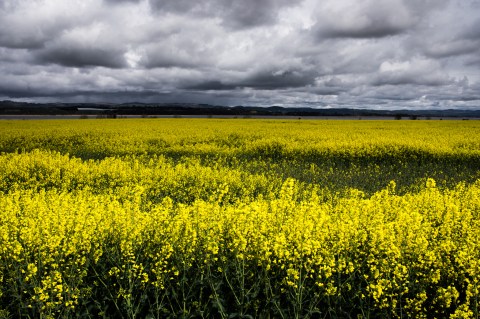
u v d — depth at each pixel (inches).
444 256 246.2
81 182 564.7
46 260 234.5
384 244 238.7
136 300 236.1
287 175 652.1
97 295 241.0
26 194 416.5
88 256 260.5
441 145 924.6
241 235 243.0
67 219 279.7
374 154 821.9
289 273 208.2
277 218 283.4
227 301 232.1
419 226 268.2
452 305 218.5
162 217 276.1
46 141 1168.8
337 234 252.7
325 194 494.0
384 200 368.5
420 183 593.3
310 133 1304.1
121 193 446.6
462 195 437.4
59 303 218.4
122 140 1094.4
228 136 1227.2
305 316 204.8
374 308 212.4
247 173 609.0
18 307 224.8
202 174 569.9
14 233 270.7
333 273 247.0
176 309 226.7
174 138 1137.4
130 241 250.5
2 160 682.8
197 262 256.8
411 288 231.5
